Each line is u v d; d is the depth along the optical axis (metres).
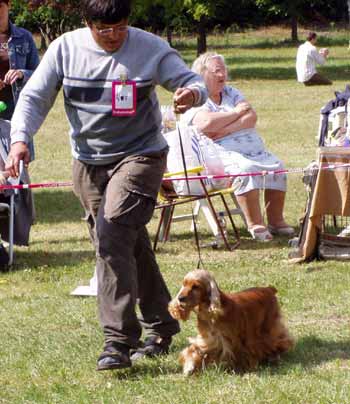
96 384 5.79
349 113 10.31
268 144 19.12
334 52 49.53
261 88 32.19
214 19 66.62
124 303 5.62
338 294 7.84
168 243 10.59
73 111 5.70
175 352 6.25
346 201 9.04
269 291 6.01
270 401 5.24
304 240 9.34
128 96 5.54
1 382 5.96
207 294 5.48
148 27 56.38
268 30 67.81
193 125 10.72
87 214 6.05
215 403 5.26
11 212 9.48
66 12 42.44
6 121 9.55
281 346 5.99
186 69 5.62
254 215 10.65
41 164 17.67
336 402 5.20
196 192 10.20
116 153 5.70
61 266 9.59
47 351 6.52
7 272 9.38
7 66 9.80
